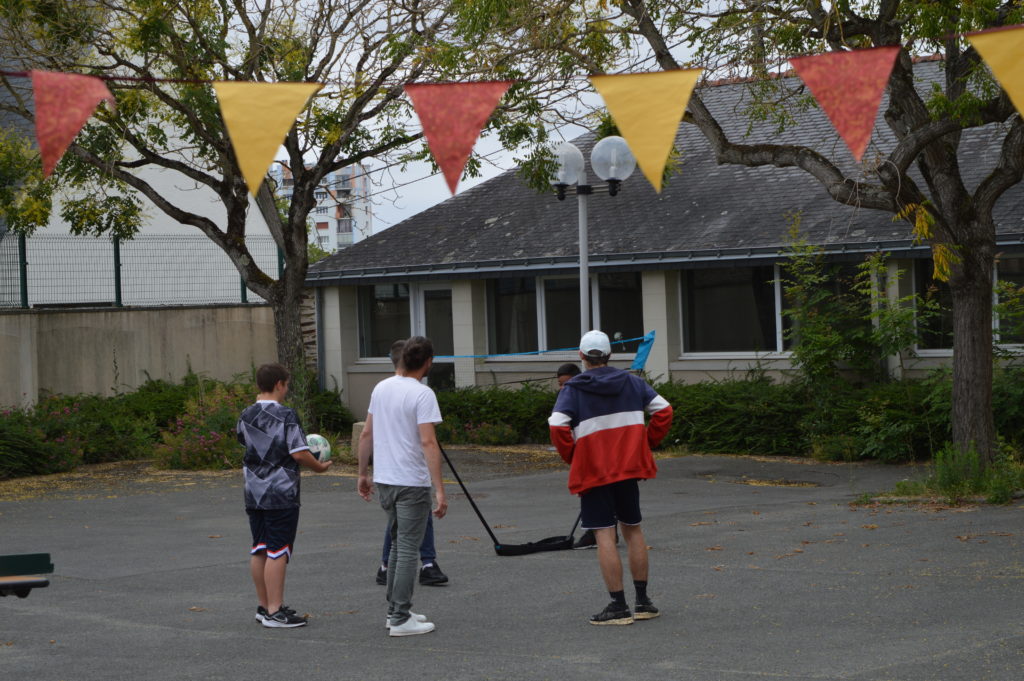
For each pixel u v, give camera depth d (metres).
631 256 19.78
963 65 12.54
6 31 17.33
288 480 7.34
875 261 17.06
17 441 16.98
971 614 7.05
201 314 23.77
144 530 11.88
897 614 7.12
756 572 8.67
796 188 20.27
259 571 7.39
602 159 14.20
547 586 8.41
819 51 12.83
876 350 17.83
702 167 22.05
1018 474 12.53
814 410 17.48
